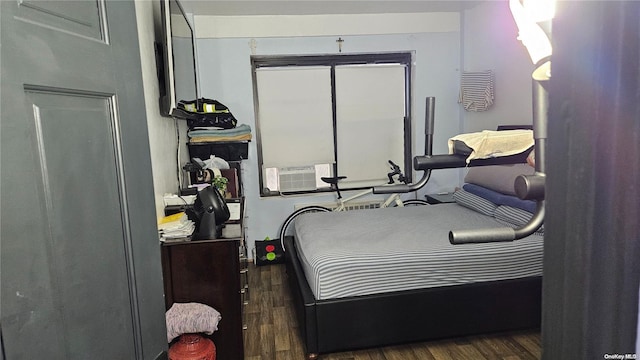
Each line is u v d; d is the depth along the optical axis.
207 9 3.74
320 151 4.37
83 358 0.76
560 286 0.43
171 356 1.85
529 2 0.58
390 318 2.35
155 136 2.41
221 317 2.09
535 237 2.51
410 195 4.57
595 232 0.39
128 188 0.93
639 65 0.36
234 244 2.05
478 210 3.19
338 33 4.16
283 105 4.25
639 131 0.36
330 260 2.34
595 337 0.40
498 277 2.45
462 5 4.08
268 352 2.50
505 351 2.42
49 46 0.69
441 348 2.47
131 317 0.93
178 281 2.05
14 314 0.60
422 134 4.48
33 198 0.64
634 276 0.37
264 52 4.10
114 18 0.90
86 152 0.79
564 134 0.42
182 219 2.16
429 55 4.39
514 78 3.64
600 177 0.38
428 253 2.40
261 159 4.31
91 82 0.80
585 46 0.39
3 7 0.59
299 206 4.31
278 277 3.77
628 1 0.36
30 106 0.65
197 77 3.95
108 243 0.85
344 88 4.34
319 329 2.30
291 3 3.65
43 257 0.66
